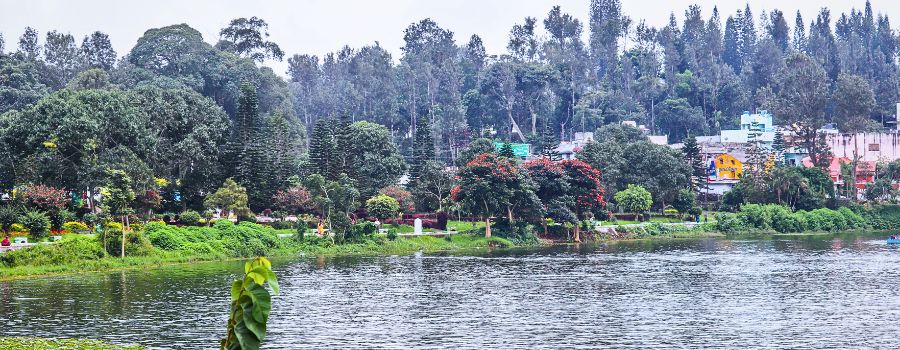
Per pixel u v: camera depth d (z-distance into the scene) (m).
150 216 126.56
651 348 59.44
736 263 109.94
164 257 107.62
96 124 123.69
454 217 160.25
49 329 65.00
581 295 81.94
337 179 144.12
